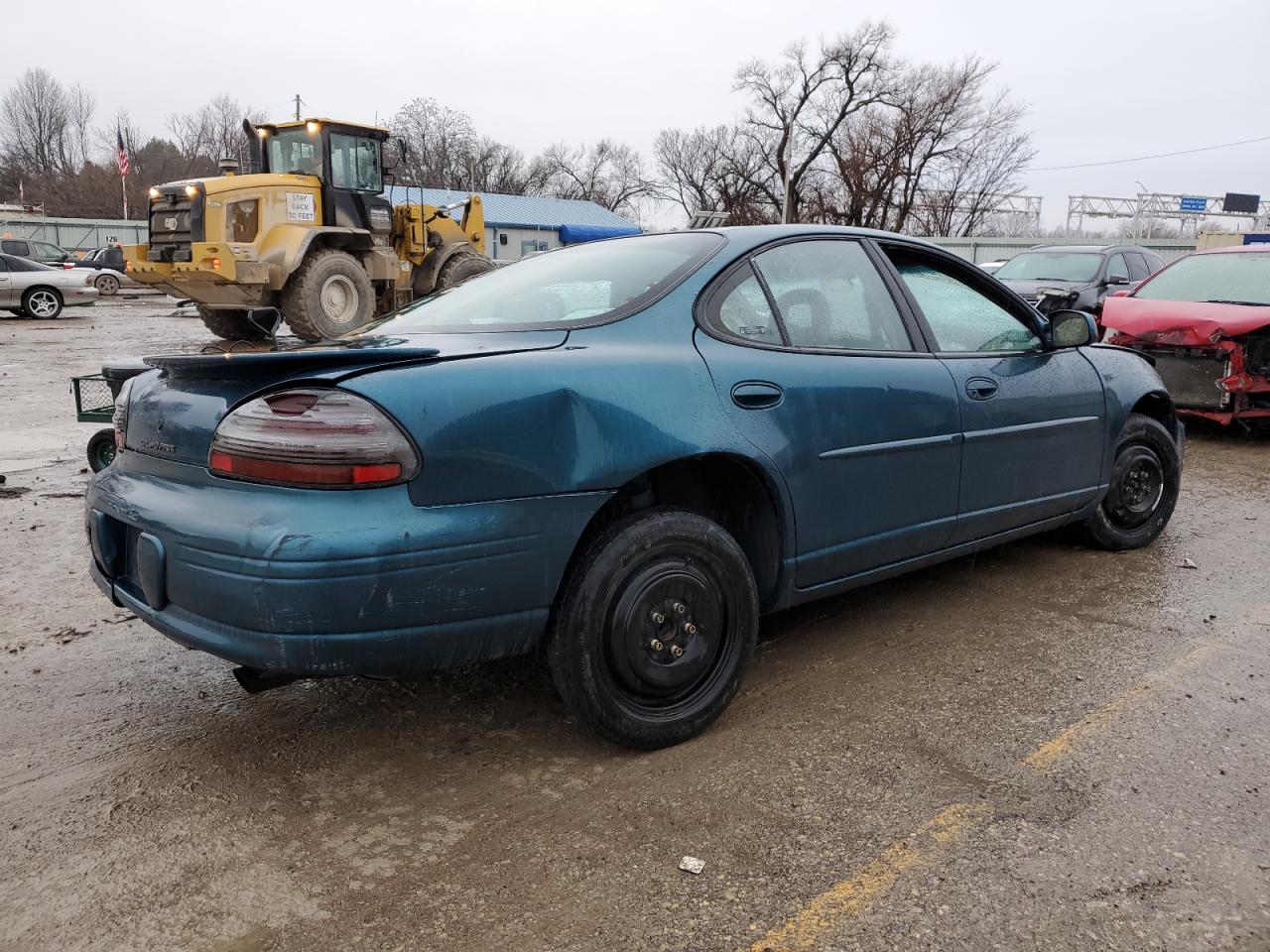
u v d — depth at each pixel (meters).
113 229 50.00
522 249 46.12
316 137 13.29
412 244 15.03
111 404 5.78
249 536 2.13
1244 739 2.76
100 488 2.68
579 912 2.03
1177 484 4.71
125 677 3.24
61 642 3.54
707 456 2.76
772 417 2.83
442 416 2.23
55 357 13.46
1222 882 2.11
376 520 2.15
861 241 3.43
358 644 2.18
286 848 2.27
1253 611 3.82
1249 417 7.57
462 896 2.09
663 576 2.61
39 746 2.77
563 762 2.67
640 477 2.73
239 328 14.34
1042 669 3.26
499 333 2.68
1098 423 4.15
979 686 3.13
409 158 14.51
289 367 2.25
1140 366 4.52
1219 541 4.82
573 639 2.48
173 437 2.43
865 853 2.22
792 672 3.26
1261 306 7.52
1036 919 1.99
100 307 27.33
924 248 3.63
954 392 3.41
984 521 3.63
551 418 2.39
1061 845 2.25
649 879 2.14
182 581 2.28
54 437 7.55
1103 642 3.51
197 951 1.92
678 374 2.67
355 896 2.09
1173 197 57.12
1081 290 12.35
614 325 2.70
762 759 2.67
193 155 78.81
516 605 2.37
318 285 13.04
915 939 1.93
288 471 2.15
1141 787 2.50
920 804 2.43
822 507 2.99
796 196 53.34
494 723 2.90
